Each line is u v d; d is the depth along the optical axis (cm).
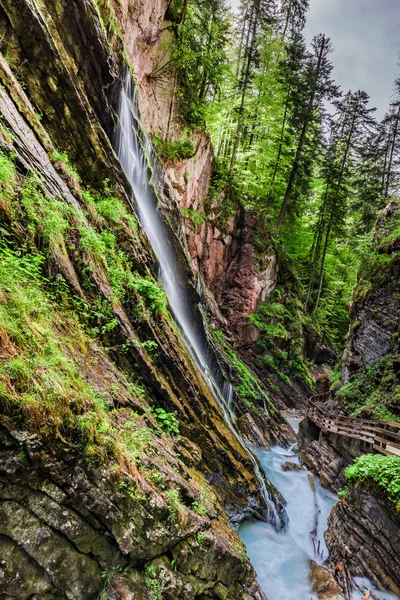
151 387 709
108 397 517
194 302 1521
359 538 855
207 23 2495
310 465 1438
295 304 3102
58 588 347
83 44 1034
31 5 772
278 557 854
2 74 703
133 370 680
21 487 327
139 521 414
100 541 379
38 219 537
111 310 661
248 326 2584
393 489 798
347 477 952
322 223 3481
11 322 395
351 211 3341
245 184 2906
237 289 2677
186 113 2298
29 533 329
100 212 888
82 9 992
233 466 855
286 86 3108
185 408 796
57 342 457
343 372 1950
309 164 3173
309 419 1717
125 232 924
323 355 3297
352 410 1590
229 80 2897
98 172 986
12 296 423
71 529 354
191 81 2469
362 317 1841
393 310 1666
